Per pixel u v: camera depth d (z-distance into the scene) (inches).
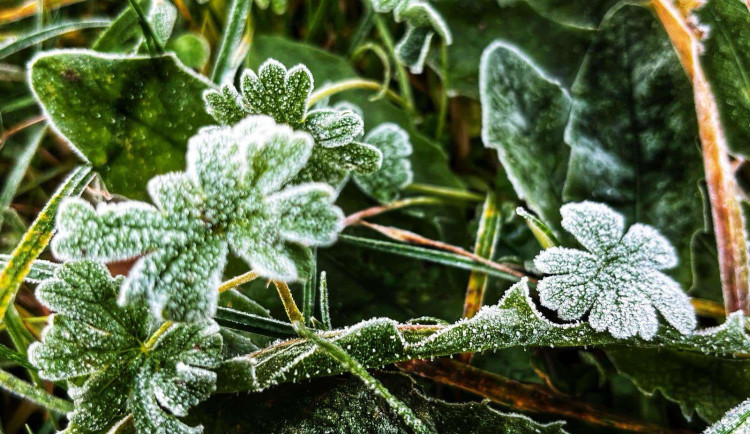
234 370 9.0
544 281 9.3
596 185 10.5
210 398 9.3
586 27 11.3
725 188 9.8
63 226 8.0
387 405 9.4
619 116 10.6
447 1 11.6
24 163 10.9
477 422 9.5
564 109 10.8
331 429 9.2
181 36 11.4
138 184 9.6
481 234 11.0
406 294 10.8
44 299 8.8
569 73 11.4
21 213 11.4
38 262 9.7
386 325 9.4
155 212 8.2
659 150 10.5
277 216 8.3
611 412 10.2
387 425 9.3
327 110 9.3
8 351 9.9
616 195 10.5
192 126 9.7
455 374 10.1
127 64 9.6
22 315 10.8
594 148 10.6
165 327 8.9
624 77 10.7
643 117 10.6
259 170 8.3
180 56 11.3
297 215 8.3
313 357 9.2
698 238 10.4
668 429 10.1
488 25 11.5
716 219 9.9
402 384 9.6
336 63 11.7
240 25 10.9
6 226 11.1
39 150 11.5
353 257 10.9
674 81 10.5
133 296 8.0
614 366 10.4
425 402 9.6
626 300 9.2
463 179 11.9
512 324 9.4
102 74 9.5
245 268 9.9
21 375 10.8
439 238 11.3
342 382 9.4
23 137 11.3
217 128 9.1
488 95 10.8
